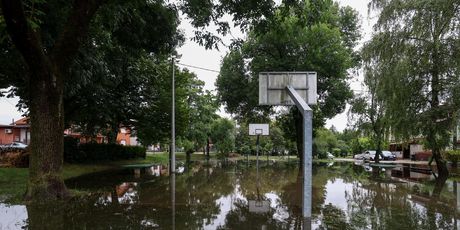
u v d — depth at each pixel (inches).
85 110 906.1
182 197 451.5
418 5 706.2
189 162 1421.0
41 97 383.6
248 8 457.1
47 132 387.9
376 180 715.4
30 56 356.2
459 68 670.5
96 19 525.7
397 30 740.7
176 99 1079.0
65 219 307.6
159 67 1043.9
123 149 1267.2
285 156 2271.2
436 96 729.0
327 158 2034.9
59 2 466.6
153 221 306.3
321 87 1169.4
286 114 1354.6
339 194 498.3
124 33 649.0
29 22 338.0
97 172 855.7
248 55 1218.6
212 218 322.3
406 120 724.7
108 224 292.0
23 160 745.6
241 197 458.3
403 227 295.6
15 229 272.5
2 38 354.3
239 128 2367.1
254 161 1525.6
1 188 465.4
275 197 460.1
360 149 2108.8
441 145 740.7
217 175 793.6
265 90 357.7
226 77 1248.2
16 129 2224.4
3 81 712.4
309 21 458.0
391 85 725.3
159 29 661.9
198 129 1651.1
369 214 350.3
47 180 388.8
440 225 303.7
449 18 674.8
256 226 292.5
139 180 665.0
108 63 721.0
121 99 938.1
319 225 298.5
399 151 1974.7
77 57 556.4
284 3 445.4
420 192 526.9
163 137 1125.1
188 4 474.3
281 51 1159.6
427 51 699.4
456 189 567.2
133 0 512.4
